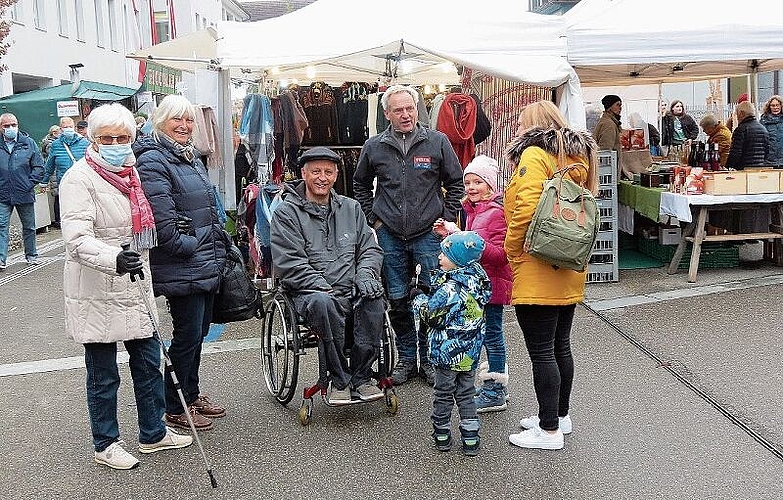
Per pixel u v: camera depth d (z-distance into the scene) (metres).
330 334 5.04
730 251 9.44
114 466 4.62
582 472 4.41
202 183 4.98
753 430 4.89
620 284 8.84
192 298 4.96
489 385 5.32
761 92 19.55
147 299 4.44
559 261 4.30
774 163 11.51
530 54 8.13
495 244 5.10
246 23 8.48
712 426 4.98
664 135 15.05
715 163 9.88
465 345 4.57
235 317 5.41
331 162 5.36
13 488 4.44
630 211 10.56
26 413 5.62
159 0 35.00
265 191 8.20
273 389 5.72
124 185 4.40
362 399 5.12
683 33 8.36
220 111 8.94
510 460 4.59
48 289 10.02
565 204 4.29
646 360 6.25
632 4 8.59
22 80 24.19
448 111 7.93
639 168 10.99
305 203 5.43
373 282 5.18
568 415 5.14
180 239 4.76
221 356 6.78
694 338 6.72
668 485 4.23
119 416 5.46
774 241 9.47
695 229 8.91
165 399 5.18
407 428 5.12
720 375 5.84
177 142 4.91
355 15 8.29
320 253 5.36
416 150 5.81
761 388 5.55
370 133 10.09
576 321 7.41
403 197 5.82
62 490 4.39
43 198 15.25
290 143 9.59
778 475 4.31
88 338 4.38
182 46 11.16
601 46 8.28
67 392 6.05
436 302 4.54
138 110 20.19
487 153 10.68
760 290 8.20
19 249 13.45
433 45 7.88
